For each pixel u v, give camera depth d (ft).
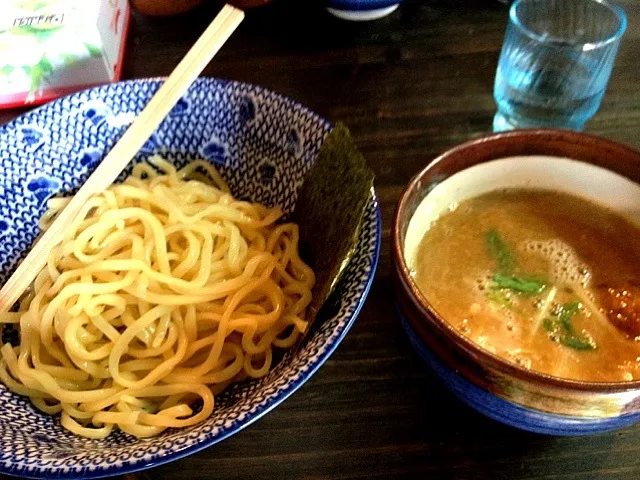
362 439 1.23
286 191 1.46
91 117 1.45
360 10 1.84
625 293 1.20
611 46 1.55
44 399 1.30
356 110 1.70
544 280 1.23
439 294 1.22
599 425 1.07
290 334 1.36
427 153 1.61
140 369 1.32
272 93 1.43
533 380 1.01
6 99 1.72
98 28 1.65
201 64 1.45
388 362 1.31
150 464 1.03
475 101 1.72
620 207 1.29
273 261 1.38
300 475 1.19
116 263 1.33
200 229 1.40
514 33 1.61
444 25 1.91
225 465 1.21
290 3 1.97
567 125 1.60
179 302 1.32
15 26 1.62
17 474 1.05
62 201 1.45
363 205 1.21
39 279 1.36
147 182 1.49
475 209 1.31
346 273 1.21
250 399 1.10
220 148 1.51
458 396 1.17
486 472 1.19
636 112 1.68
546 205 1.32
